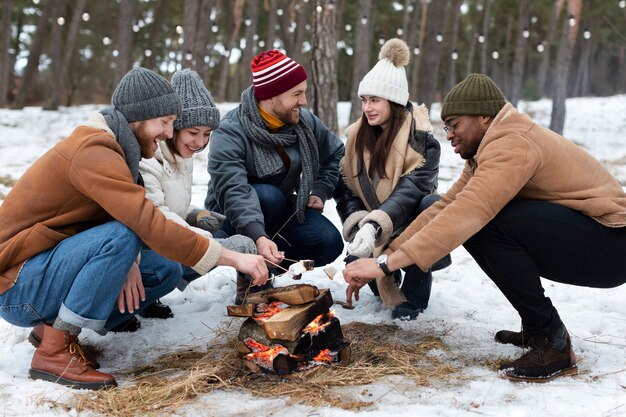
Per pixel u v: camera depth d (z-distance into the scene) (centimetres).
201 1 2202
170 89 262
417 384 250
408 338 307
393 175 333
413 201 325
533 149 252
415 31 2395
